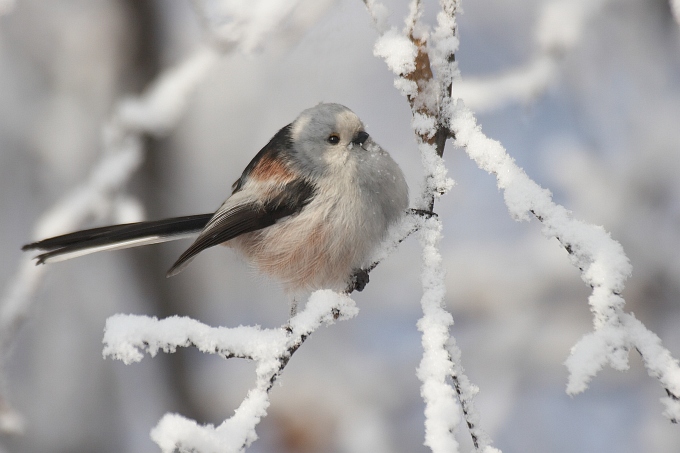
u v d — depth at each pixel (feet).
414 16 17.03
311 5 19.60
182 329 15.85
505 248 36.27
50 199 40.34
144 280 40.24
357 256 24.13
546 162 35.32
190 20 40.70
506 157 15.84
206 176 39.63
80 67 40.57
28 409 38.45
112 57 40.27
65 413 38.75
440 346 15.03
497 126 37.24
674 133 33.27
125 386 39.93
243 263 27.55
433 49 17.02
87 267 40.24
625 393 33.68
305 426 33.99
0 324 23.43
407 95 17.22
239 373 39.19
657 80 33.83
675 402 12.78
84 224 25.62
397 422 34.96
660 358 13.00
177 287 40.22
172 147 38.58
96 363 39.68
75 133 40.29
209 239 24.66
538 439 32.86
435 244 16.33
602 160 34.50
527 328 34.09
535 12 36.96
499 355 33.96
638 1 33.73
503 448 32.76
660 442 32.04
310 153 24.35
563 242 14.40
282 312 40.29
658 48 33.71
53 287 39.81
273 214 24.67
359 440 33.63
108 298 40.27
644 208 33.32
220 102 38.78
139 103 23.18
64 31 40.11
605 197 33.50
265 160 25.77
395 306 38.32
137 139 24.25
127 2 39.52
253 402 15.60
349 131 24.02
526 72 25.72
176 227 25.85
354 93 38.96
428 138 17.16
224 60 23.06
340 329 37.17
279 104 38.99
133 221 25.14
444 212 38.24
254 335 16.29
